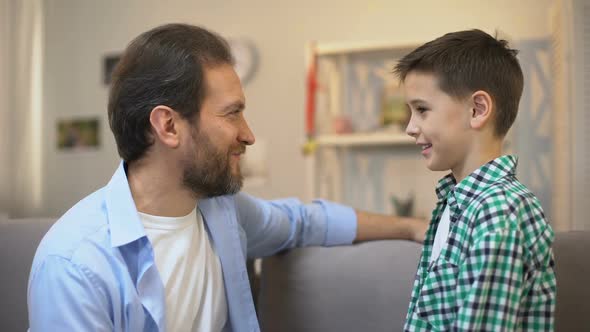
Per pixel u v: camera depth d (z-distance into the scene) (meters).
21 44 3.02
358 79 2.86
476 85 0.91
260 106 3.00
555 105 2.46
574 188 2.19
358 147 2.89
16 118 3.00
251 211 1.22
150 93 0.99
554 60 2.47
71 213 1.02
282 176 2.98
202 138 1.01
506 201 0.82
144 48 1.01
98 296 0.93
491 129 0.92
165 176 1.02
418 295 0.98
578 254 1.14
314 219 1.29
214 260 1.11
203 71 1.00
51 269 0.91
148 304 0.97
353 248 1.27
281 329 1.26
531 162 2.62
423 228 1.29
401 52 2.80
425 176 2.80
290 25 2.96
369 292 1.21
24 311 1.25
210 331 1.06
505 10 2.65
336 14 2.89
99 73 3.23
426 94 0.94
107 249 0.96
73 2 3.28
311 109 2.68
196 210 1.12
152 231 1.03
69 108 3.27
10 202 2.96
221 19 3.06
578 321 1.11
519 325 0.81
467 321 0.77
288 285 1.27
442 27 2.74
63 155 3.27
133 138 1.01
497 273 0.78
